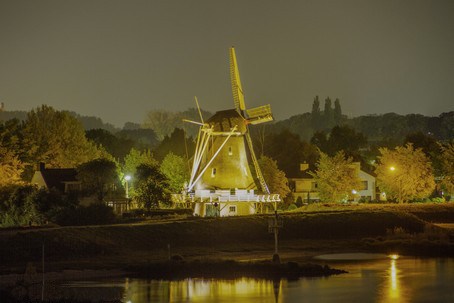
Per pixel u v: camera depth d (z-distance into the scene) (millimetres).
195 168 105688
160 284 57500
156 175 105938
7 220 89438
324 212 102000
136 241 79875
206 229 87375
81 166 105500
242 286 56219
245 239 87312
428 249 80562
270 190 128250
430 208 114688
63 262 69938
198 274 62438
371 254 78062
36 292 53906
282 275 61375
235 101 109375
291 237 90625
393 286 55562
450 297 51000
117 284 57656
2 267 66625
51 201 91625
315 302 49562
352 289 54375
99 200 103062
